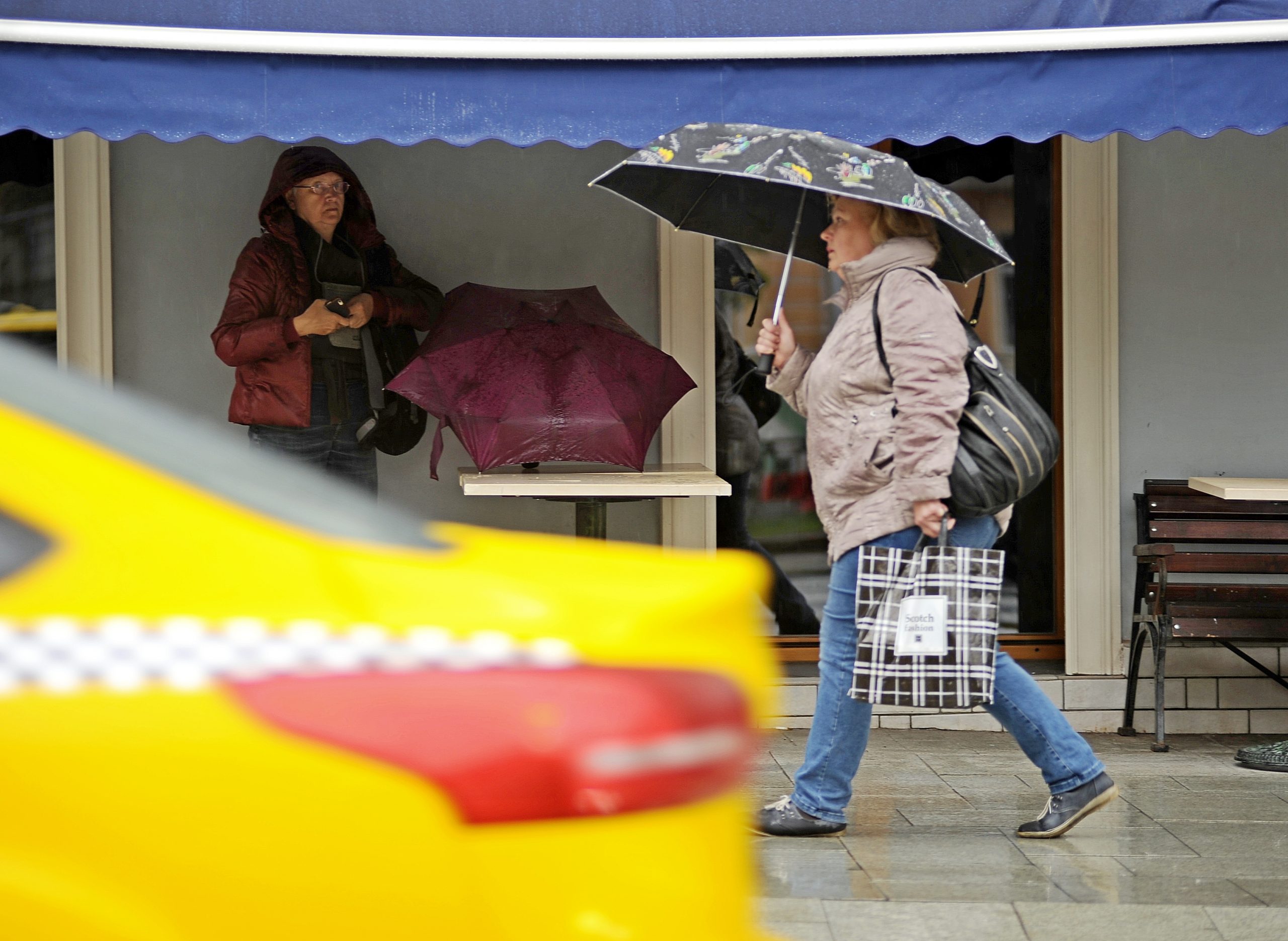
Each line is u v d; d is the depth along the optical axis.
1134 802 13.54
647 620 4.66
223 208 17.03
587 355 14.66
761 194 13.80
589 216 17.31
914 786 14.20
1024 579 17.81
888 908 9.92
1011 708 12.00
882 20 12.51
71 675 4.08
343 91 12.22
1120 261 17.27
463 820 4.14
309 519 4.99
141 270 16.94
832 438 11.59
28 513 4.30
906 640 11.21
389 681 4.24
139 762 4.02
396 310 15.42
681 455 17.14
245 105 12.09
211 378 17.08
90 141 16.58
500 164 17.27
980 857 11.41
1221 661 17.16
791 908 9.92
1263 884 10.67
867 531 11.43
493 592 4.64
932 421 11.03
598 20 12.38
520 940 4.12
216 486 4.88
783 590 17.70
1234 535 16.67
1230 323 17.31
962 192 17.59
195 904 3.99
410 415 15.86
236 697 4.13
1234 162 17.27
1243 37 12.38
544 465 16.59
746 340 17.52
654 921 4.26
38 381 5.09
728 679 4.70
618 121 12.45
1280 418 17.38
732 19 12.47
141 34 11.84
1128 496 17.33
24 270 16.80
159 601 4.23
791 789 13.96
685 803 4.40
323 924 4.04
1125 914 9.82
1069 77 12.53
